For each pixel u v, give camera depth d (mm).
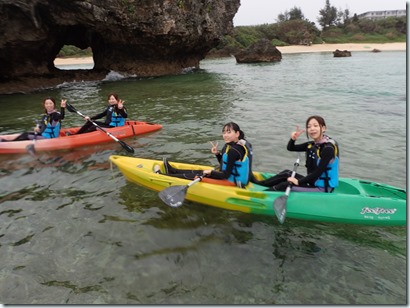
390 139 7488
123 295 3217
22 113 11102
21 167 6184
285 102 11875
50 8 15953
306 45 62875
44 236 4121
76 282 3387
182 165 5371
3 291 3285
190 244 3957
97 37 21266
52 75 18547
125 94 14539
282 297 3184
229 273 3494
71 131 7781
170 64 23547
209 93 14289
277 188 4617
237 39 56375
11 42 15445
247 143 4641
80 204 4848
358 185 4699
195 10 21828
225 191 4543
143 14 18875
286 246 3938
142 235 4121
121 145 6840
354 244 3969
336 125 8695
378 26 69500
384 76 18734
